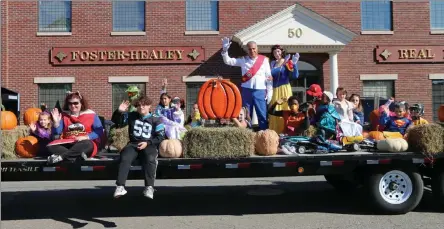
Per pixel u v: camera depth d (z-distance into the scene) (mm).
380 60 17422
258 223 6398
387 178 6793
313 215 6867
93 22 16688
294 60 7887
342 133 7137
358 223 6336
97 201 8062
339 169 6656
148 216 6887
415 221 6422
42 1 16656
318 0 17203
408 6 17594
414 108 8156
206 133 6191
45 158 6285
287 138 6852
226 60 7906
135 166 6145
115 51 16703
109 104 16719
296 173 6613
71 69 16656
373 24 17562
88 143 6141
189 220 6613
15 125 6918
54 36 16609
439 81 17719
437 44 17672
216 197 8359
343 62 17328
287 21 15906
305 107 7516
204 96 7156
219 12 16875
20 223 6484
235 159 6234
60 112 6750
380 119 8039
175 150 6156
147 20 16766
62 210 7352
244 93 7941
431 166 6762
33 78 16531
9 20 16453
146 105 6195
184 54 16844
